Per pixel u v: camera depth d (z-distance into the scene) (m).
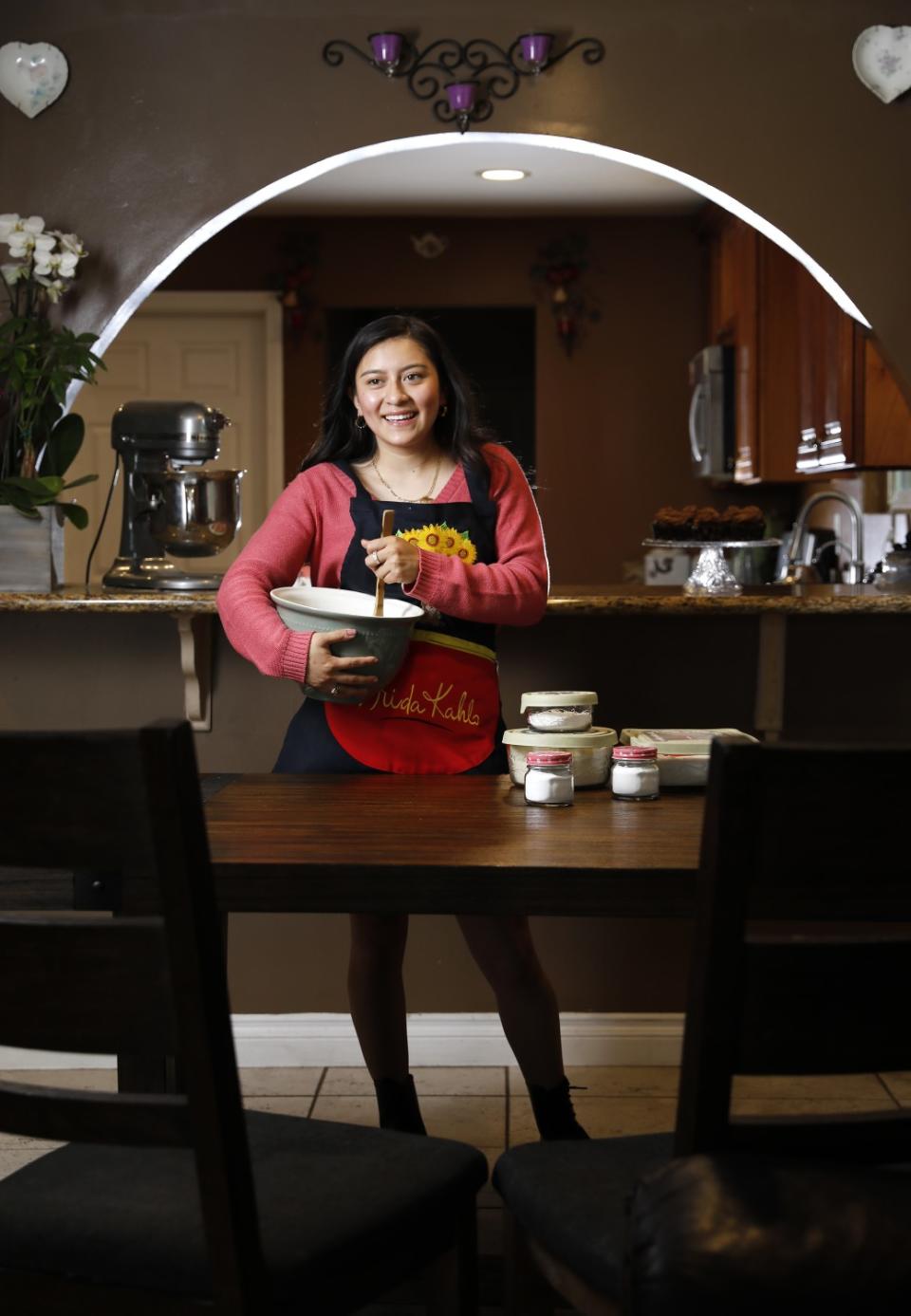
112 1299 1.28
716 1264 1.10
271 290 6.49
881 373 4.20
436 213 6.44
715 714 2.99
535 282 6.56
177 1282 1.25
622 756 1.97
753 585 3.31
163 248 3.17
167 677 3.00
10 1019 1.22
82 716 3.01
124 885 1.59
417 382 2.32
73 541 6.59
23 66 3.12
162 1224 1.31
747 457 5.55
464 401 2.39
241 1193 1.22
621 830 1.74
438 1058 3.05
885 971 1.17
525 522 2.40
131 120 3.15
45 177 3.15
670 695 2.99
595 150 3.22
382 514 2.32
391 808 1.89
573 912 1.54
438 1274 1.48
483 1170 1.51
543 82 3.17
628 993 3.04
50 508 2.94
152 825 1.15
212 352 6.57
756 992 1.16
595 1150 1.51
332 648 2.16
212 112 3.15
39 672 3.01
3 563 2.96
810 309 4.85
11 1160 2.57
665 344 6.57
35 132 3.15
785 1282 1.09
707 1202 1.14
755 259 5.36
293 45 3.15
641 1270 1.13
